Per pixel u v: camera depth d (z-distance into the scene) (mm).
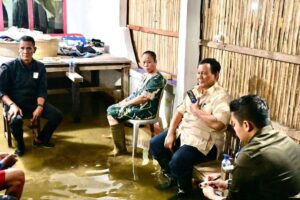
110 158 3734
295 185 1675
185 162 2852
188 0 3451
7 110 3848
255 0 2836
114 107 3789
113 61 4871
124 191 3084
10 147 3908
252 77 2961
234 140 3154
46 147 3955
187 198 2965
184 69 3654
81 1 6496
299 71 2545
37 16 6508
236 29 3066
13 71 3824
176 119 3199
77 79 4438
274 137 1754
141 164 3615
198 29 3559
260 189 1723
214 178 2438
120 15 5105
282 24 2631
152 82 3666
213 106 2895
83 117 5031
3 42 4926
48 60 4773
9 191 2320
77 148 3959
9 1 6254
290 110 2662
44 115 3908
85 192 3047
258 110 1786
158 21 4336
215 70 2924
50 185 3148
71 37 6094
